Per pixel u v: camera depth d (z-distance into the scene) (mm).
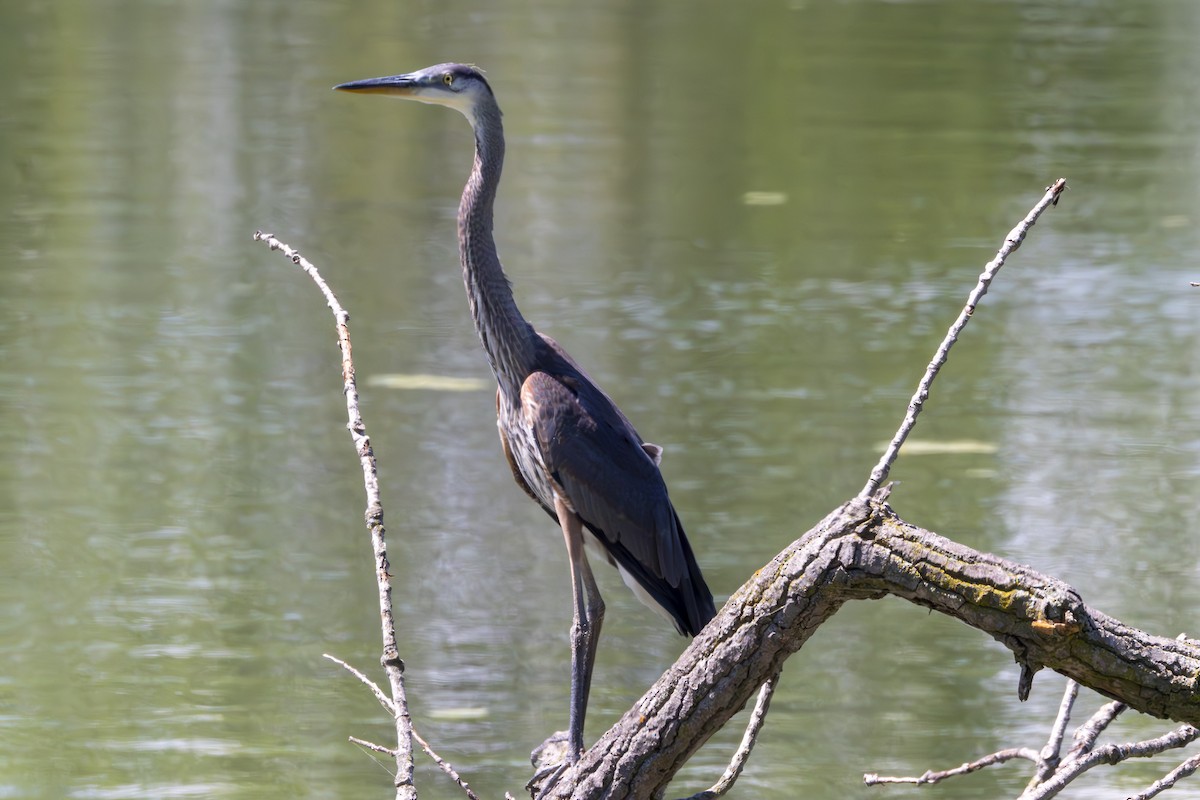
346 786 8609
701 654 4734
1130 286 17172
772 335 15391
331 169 21281
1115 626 4141
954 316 16141
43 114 23219
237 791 8516
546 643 10109
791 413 13508
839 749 9109
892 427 13312
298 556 11102
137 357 14578
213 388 13938
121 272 16891
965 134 23250
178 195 19766
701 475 12258
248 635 10125
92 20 30141
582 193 20156
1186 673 4086
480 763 8867
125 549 11117
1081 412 13773
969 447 12945
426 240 18359
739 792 8703
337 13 31562
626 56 28062
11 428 13008
